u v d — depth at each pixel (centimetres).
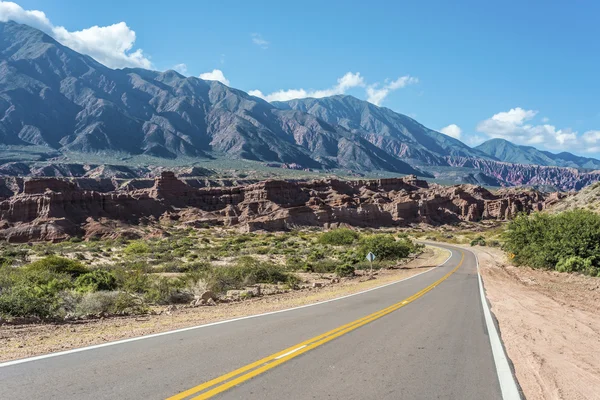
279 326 1167
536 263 3584
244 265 3036
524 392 658
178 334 1043
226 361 787
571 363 824
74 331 1102
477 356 871
